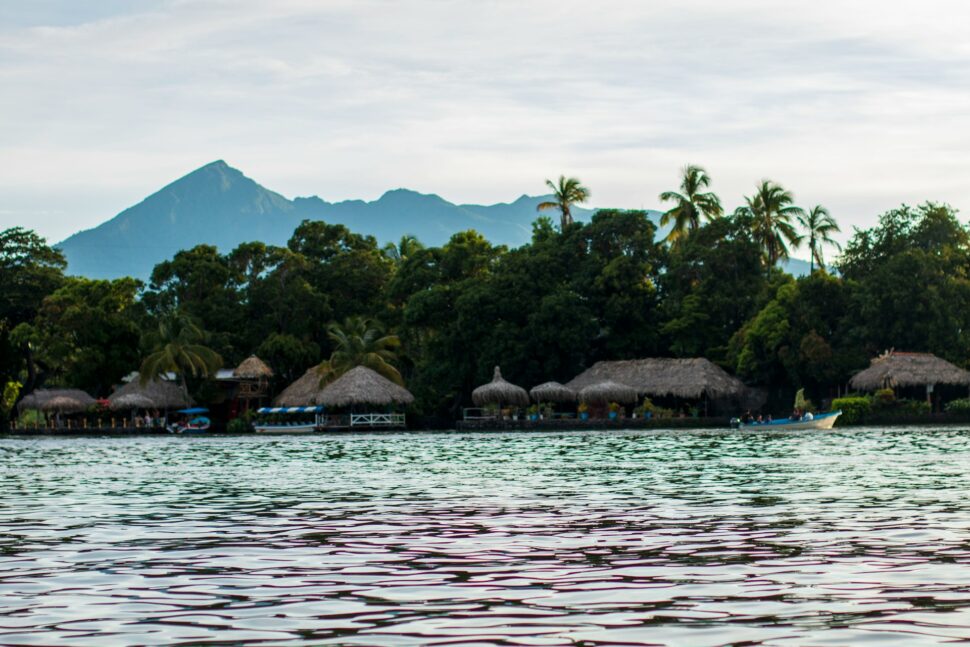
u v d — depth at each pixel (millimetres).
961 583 12586
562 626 10523
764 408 78562
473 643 9859
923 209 84938
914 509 20250
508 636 10117
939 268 76750
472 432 73000
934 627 10305
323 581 13148
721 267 83438
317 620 10906
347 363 80938
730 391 74438
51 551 15859
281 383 91500
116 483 29719
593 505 21812
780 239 93375
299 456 44250
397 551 15578
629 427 73938
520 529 17969
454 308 83875
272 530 18250
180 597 12203
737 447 45500
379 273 97125
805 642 9766
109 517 20578
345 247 103250
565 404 82125
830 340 76812
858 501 21906
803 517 19203
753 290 82688
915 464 32969
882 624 10461
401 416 80188
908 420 69938
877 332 75125
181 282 97688
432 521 19281
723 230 83812
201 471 34875
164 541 16922
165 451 50875
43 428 83812
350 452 47125
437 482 28484
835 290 77062
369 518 19922
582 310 81375
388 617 11008
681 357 82188
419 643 9875
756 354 76688
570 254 86188
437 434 70000
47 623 10883
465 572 13695
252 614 11234
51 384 97875
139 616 11180
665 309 84062
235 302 95688
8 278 92562
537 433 68500
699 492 24406
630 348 83250
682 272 84062
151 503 23469
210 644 9945
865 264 84625
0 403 89000
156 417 85312
